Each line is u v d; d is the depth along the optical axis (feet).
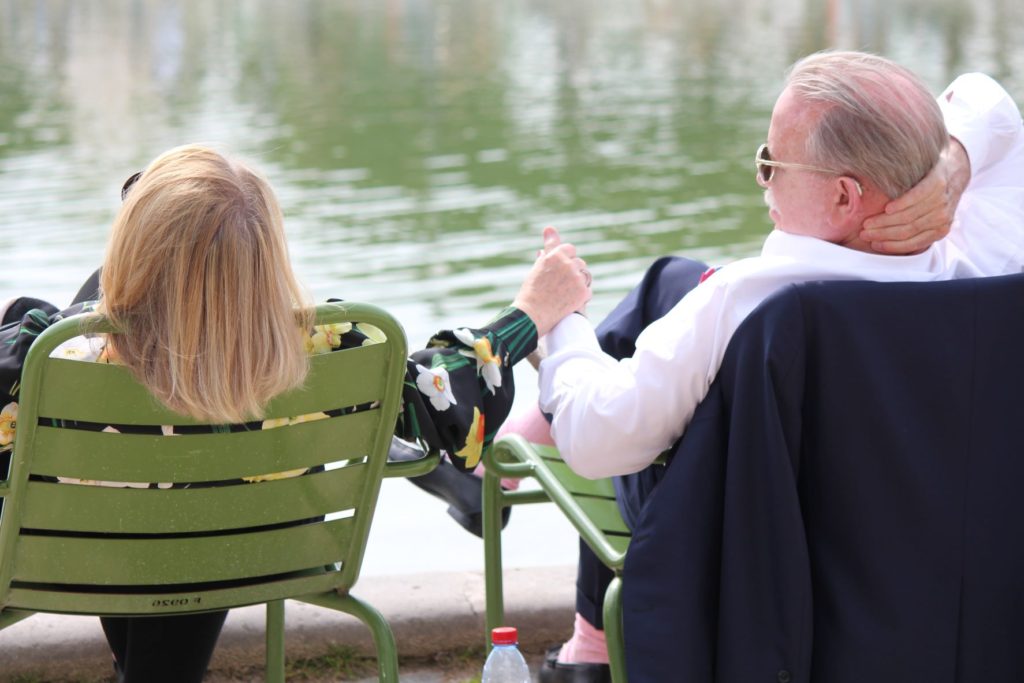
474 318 35.40
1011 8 168.55
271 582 10.16
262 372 9.18
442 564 20.26
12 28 154.92
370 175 60.08
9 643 14.51
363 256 43.37
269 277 9.20
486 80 101.65
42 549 9.62
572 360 10.77
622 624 9.83
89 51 126.72
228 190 9.18
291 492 9.89
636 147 67.77
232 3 200.13
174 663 10.85
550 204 52.80
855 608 9.41
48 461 9.32
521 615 15.49
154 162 9.39
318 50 129.29
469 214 50.83
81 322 9.02
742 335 9.34
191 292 9.02
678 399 9.87
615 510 11.51
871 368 9.31
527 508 23.15
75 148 66.85
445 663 15.29
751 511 9.29
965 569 9.54
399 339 9.63
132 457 9.38
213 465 9.55
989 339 9.46
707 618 9.45
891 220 9.77
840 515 9.44
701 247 44.73
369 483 10.15
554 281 11.09
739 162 62.54
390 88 96.63
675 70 107.34
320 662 15.05
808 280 9.63
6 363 9.44
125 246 9.09
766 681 9.27
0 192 53.98
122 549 9.67
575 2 201.26
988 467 9.54
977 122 11.85
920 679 9.50
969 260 11.61
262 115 81.05
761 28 149.07
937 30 138.21
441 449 10.52
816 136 9.77
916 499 9.43
